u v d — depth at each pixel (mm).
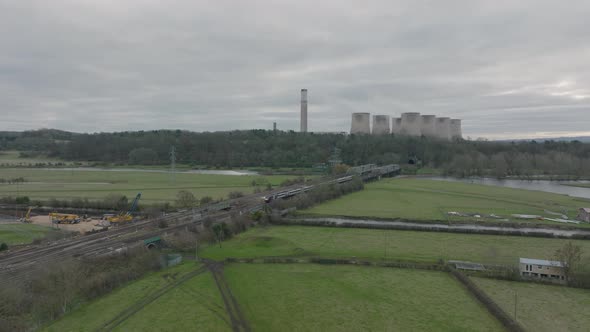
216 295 95812
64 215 181125
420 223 179625
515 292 98875
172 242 129875
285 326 82062
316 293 98625
